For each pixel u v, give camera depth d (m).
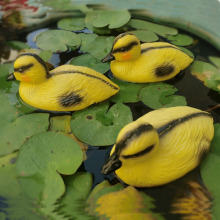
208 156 0.99
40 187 0.96
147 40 1.16
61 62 1.11
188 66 1.11
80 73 1.04
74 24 1.19
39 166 0.98
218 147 1.00
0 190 0.96
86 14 1.21
